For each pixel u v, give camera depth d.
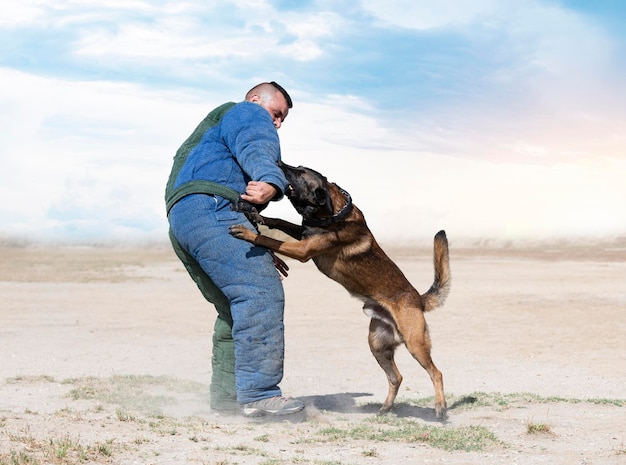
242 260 7.38
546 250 45.03
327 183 7.88
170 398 8.59
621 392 9.59
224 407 7.88
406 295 8.06
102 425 6.63
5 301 20.64
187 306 20.19
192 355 12.52
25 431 6.05
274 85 8.18
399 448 6.35
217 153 7.61
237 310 7.42
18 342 13.70
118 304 20.42
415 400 8.95
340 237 7.85
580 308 19.16
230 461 5.63
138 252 44.22
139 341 14.09
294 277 31.75
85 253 42.44
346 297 23.06
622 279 27.42
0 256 39.22
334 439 6.60
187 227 7.45
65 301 20.92
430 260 37.88
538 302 20.55
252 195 7.06
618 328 15.73
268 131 7.52
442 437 6.66
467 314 18.17
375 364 11.84
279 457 5.87
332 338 14.73
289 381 10.40
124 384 9.36
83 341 13.97
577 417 7.81
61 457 5.31
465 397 8.91
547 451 6.37
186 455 5.75
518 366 11.59
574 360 12.10
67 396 8.62
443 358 12.38
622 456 6.17
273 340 7.45
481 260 38.72
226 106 7.99
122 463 5.41
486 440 6.66
